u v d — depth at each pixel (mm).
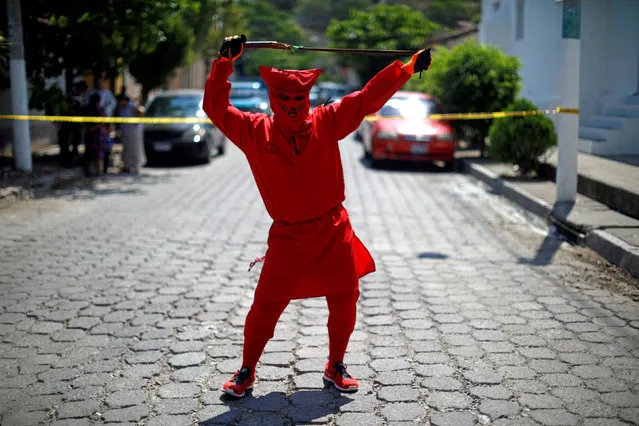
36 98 12305
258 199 10859
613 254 6805
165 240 7980
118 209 9906
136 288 6113
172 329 5109
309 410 3826
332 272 3838
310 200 3729
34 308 5555
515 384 4113
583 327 5066
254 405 3896
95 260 7059
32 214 9469
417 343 4805
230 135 3771
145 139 15266
